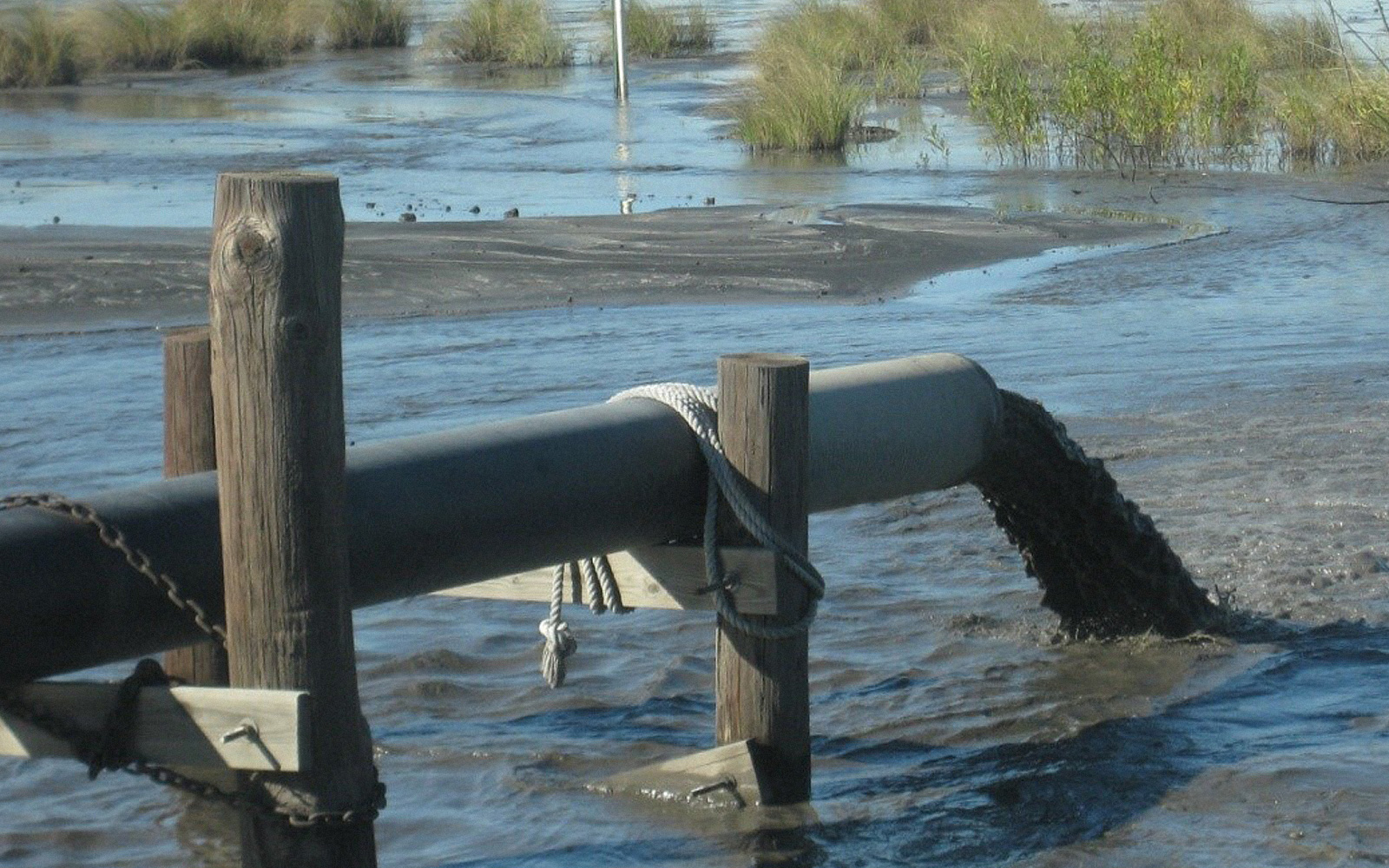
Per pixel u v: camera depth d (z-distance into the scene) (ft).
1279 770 20.30
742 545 19.51
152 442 37.37
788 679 19.76
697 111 106.22
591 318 51.39
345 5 152.15
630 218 66.64
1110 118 83.71
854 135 93.45
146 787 20.79
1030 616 26.27
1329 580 27.09
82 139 95.55
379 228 63.67
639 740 22.02
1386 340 45.44
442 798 20.42
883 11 126.72
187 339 20.25
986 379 23.24
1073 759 21.03
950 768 20.98
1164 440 35.35
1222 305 51.70
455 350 46.70
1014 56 102.37
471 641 25.73
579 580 20.66
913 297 54.75
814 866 18.47
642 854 18.88
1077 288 55.21
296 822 15.20
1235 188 74.38
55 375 44.09
